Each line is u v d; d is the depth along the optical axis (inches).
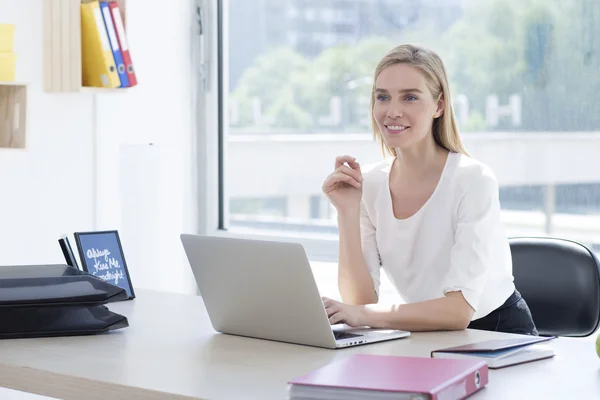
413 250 107.0
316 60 172.2
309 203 173.8
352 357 70.6
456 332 90.6
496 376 70.5
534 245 116.6
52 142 159.3
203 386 67.4
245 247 81.4
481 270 97.4
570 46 143.9
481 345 77.5
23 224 155.5
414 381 61.1
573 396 64.6
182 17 181.3
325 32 171.0
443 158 106.9
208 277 86.4
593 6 141.4
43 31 156.3
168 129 179.3
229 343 83.7
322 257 169.3
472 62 154.2
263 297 82.5
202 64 183.3
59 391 72.3
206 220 185.8
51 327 85.7
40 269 93.1
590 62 142.3
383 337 85.1
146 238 163.3
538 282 115.3
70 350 80.4
